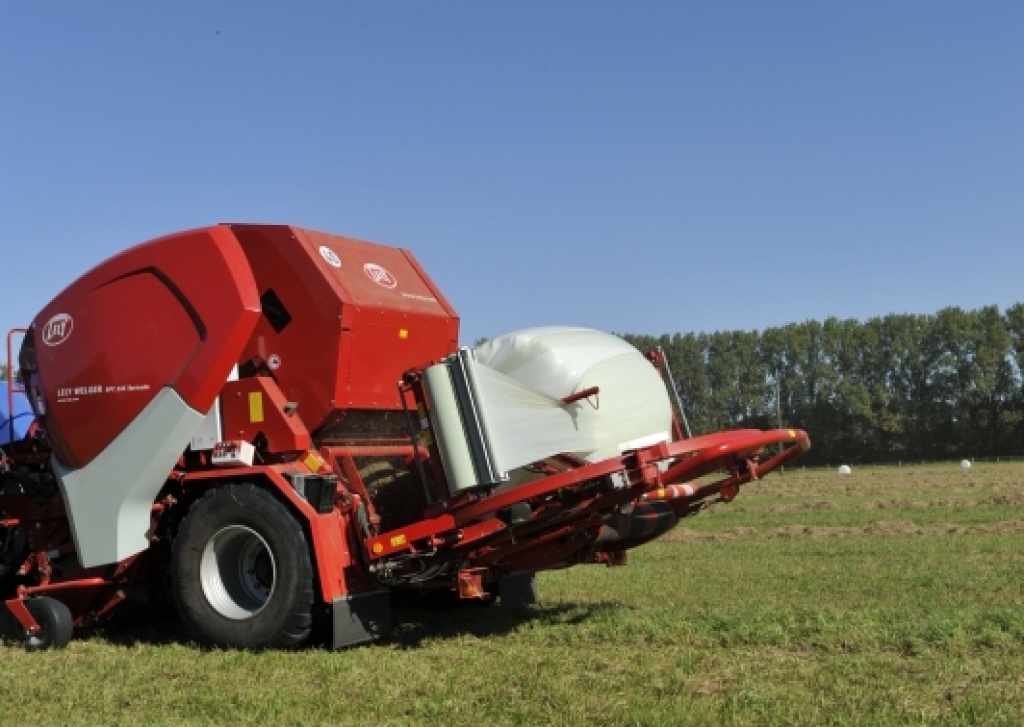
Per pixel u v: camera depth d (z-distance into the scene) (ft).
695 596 36.27
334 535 28.17
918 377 264.31
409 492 31.55
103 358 30.09
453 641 28.89
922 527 62.75
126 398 29.73
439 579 29.71
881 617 28.73
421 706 21.22
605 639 27.76
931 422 260.62
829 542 55.16
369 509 29.48
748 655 24.93
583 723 19.56
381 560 28.43
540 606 35.22
